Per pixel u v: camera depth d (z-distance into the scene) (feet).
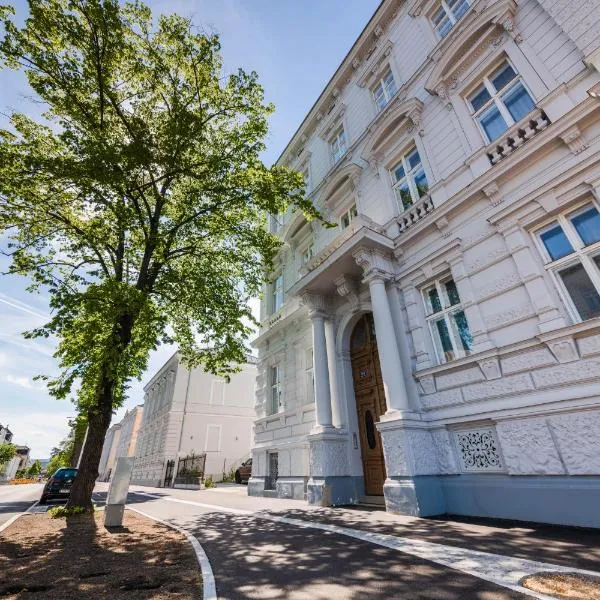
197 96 35.40
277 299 54.90
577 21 21.84
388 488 22.93
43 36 28.91
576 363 18.15
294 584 10.94
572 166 20.03
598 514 16.21
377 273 28.63
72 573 12.95
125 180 29.55
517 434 19.72
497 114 26.37
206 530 20.53
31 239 32.37
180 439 87.92
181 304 38.29
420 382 25.82
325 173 48.14
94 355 29.32
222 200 36.11
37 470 266.16
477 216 24.90
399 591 9.94
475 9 29.14
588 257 19.33
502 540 14.84
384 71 41.27
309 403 38.04
